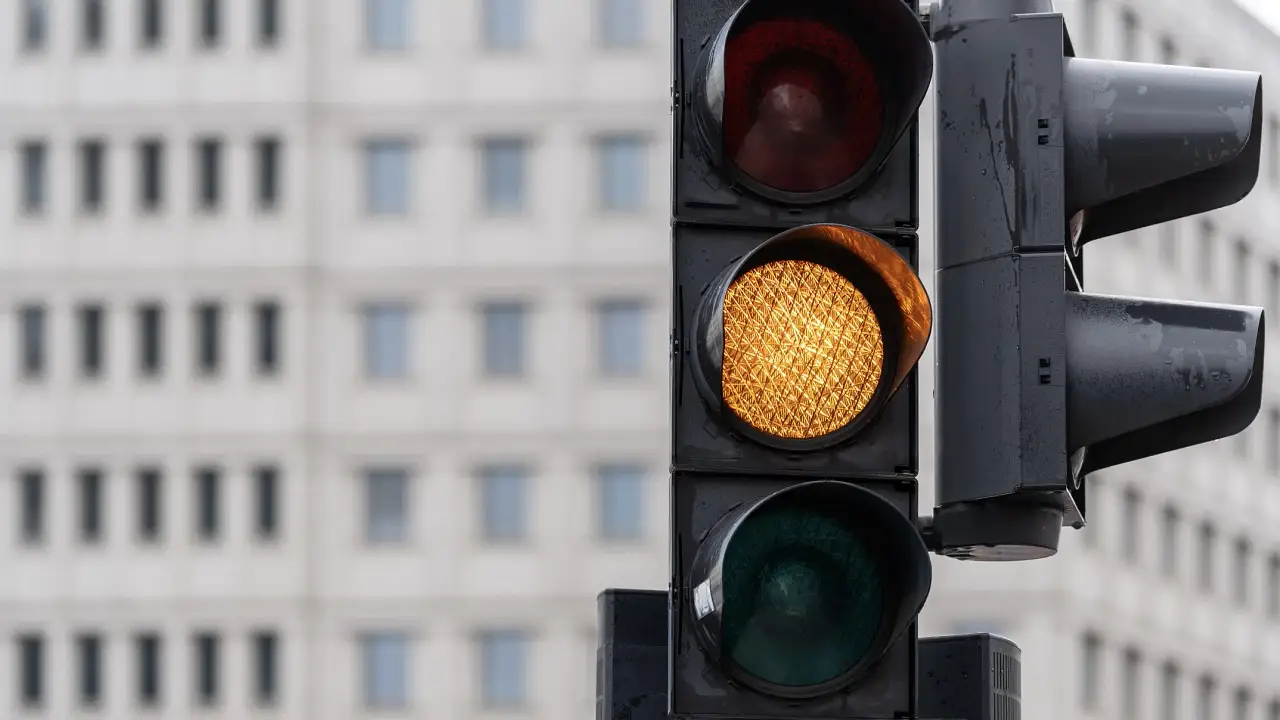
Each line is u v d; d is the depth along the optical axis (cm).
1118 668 9006
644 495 8794
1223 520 10094
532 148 8944
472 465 8844
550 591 8756
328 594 8812
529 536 8806
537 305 8881
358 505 8862
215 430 8912
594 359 8850
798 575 595
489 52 8975
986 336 632
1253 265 10256
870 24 621
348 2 9000
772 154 622
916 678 596
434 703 8738
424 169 8956
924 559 579
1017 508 633
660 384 8812
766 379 611
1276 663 10506
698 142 623
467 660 8750
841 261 616
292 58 9000
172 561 8894
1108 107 641
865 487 614
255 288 8956
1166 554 9600
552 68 8944
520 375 8881
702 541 606
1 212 9062
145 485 8962
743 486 609
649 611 647
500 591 8775
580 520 8788
